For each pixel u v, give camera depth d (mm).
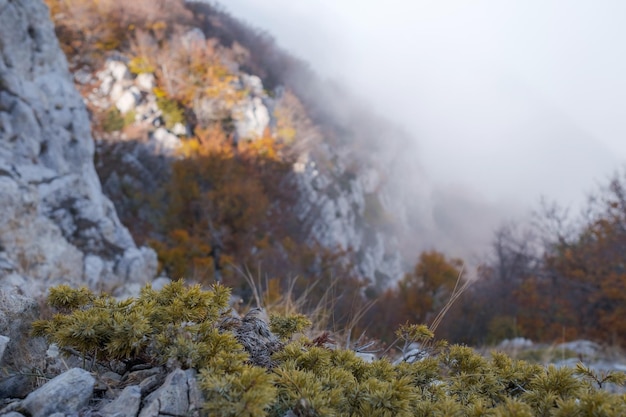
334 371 1924
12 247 8484
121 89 49000
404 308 17453
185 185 33969
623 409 1572
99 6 59750
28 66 13539
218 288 2195
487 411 1703
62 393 1682
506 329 15094
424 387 2105
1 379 1977
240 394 1553
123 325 1845
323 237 55156
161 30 64500
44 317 3613
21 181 9477
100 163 38750
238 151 50625
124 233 13414
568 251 18516
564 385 1903
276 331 2543
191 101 55062
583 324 16938
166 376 1795
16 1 13578
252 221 32969
